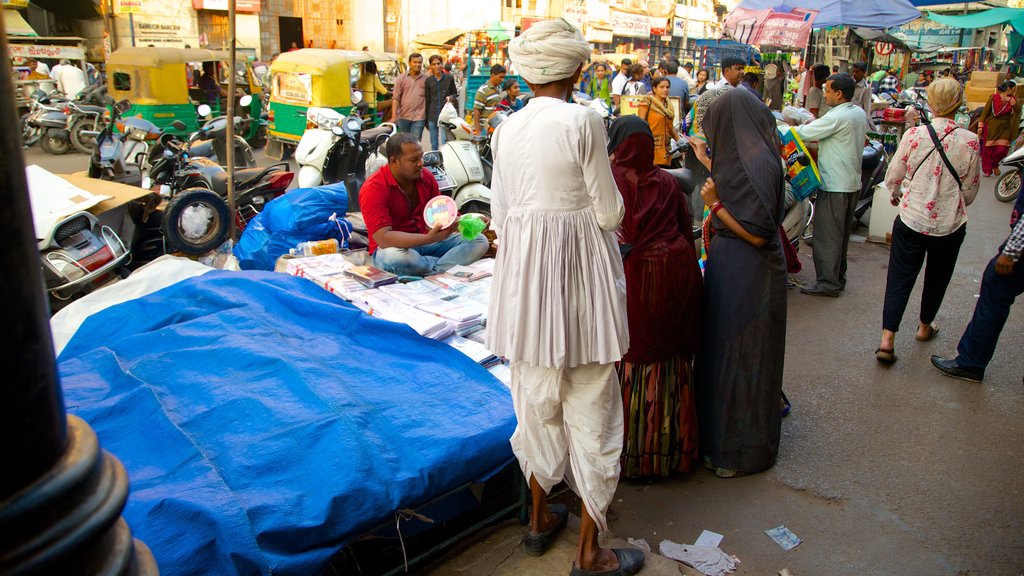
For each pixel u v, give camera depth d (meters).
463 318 3.72
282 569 2.28
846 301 6.14
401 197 4.52
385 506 2.55
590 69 19.25
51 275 4.87
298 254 5.14
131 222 5.75
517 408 2.68
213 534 2.24
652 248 3.19
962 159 4.54
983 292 4.50
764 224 3.18
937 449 3.82
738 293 3.31
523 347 2.51
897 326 4.83
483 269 4.52
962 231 4.75
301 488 2.51
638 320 3.23
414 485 2.62
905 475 3.58
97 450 1.02
